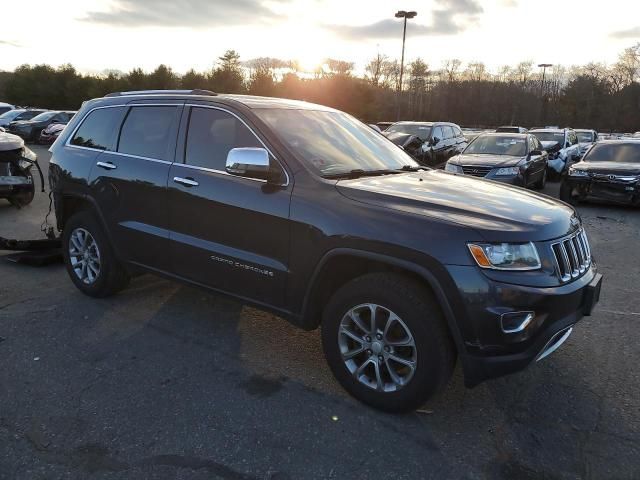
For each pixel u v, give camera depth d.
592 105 70.94
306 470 2.64
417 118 66.88
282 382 3.48
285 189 3.38
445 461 2.73
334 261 3.19
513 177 11.41
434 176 3.85
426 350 2.87
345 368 3.23
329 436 2.91
